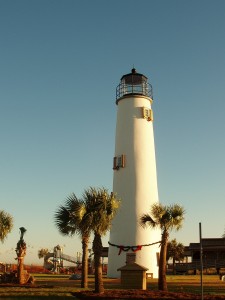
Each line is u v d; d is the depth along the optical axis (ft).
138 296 68.54
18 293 73.46
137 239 135.95
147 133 148.97
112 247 138.82
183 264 171.12
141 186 141.59
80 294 71.20
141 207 139.13
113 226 139.64
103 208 78.33
